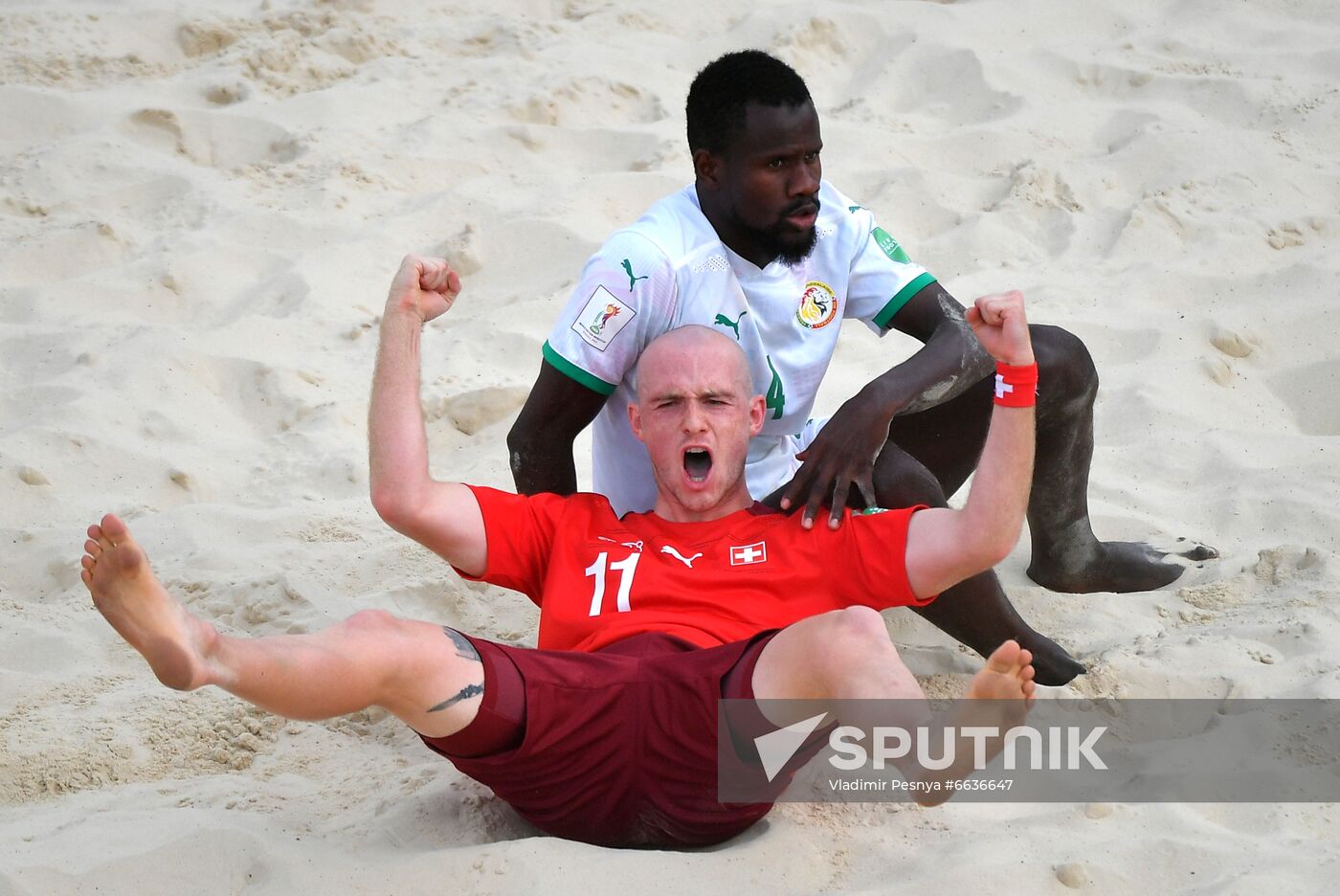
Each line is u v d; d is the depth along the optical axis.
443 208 18.84
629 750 8.23
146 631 7.05
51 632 11.27
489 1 24.22
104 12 22.94
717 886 7.93
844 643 7.73
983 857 8.05
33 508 13.35
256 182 19.44
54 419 14.41
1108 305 16.45
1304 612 10.94
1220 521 12.83
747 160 9.57
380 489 9.09
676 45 23.23
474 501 9.32
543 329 16.61
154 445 14.42
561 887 7.78
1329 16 23.28
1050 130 20.23
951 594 10.24
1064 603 11.86
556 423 10.08
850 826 8.69
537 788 8.41
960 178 19.28
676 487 9.34
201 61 22.38
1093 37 22.91
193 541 12.72
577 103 21.33
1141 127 20.17
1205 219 18.09
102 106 20.56
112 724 10.01
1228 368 15.38
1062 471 11.40
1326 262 17.16
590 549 9.27
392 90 21.47
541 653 8.41
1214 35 22.77
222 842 8.32
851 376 15.75
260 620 11.44
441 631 8.16
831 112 20.92
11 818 8.95
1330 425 14.84
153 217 18.73
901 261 10.51
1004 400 8.45
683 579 9.05
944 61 21.94
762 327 10.09
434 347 16.36
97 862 8.16
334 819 8.91
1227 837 8.30
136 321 16.69
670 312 9.87
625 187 19.19
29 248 17.66
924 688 10.62
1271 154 19.47
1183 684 10.24
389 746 10.14
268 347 16.17
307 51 22.30
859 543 9.03
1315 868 7.85
